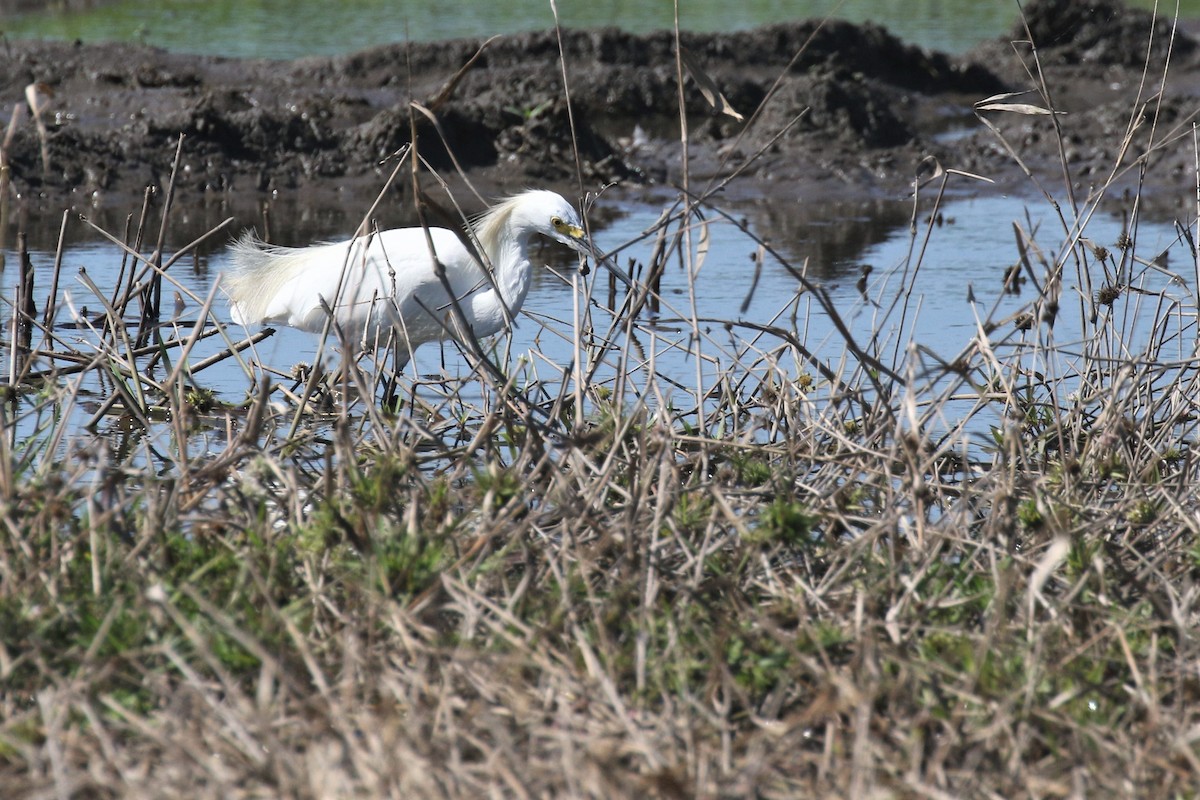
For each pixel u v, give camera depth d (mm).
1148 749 6246
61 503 7988
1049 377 12562
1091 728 6418
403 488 8969
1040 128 30281
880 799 5730
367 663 6621
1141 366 11492
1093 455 10242
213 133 25828
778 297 17609
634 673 6922
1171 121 29781
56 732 5934
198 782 5840
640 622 7141
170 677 6707
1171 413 11180
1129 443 10500
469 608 7082
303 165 25859
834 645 7133
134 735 6277
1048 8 39625
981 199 25531
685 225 9422
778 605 7586
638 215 23609
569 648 7078
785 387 10750
